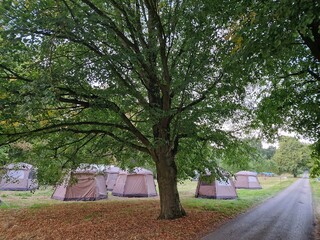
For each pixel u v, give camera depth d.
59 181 11.61
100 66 7.16
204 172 11.38
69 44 8.13
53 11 7.08
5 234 8.77
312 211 13.45
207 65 7.81
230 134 10.83
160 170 10.20
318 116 9.06
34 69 7.35
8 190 20.36
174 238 7.66
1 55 6.85
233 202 15.47
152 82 9.39
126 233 8.17
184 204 14.12
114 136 9.57
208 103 9.30
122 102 7.93
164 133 9.45
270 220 10.79
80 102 8.27
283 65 8.34
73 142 10.16
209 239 7.69
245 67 5.73
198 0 6.59
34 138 9.75
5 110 6.96
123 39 8.55
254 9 4.92
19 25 6.34
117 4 8.09
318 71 9.05
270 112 9.88
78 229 8.81
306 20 3.93
